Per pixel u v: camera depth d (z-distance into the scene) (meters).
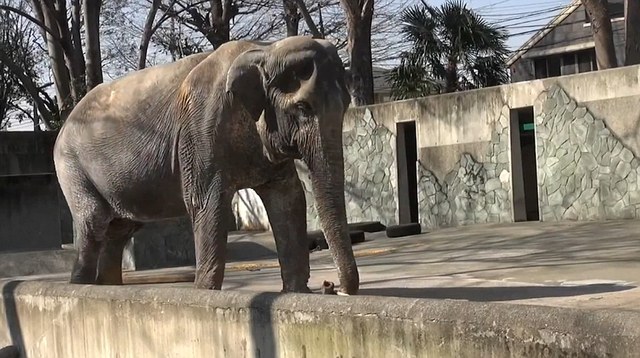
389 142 17.67
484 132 16.19
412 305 3.84
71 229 16.83
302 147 5.77
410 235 15.29
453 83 23.02
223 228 6.16
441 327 3.67
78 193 7.25
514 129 15.84
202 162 6.14
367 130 18.08
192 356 5.08
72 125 7.21
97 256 7.42
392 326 3.88
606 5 16.38
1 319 7.07
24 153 15.84
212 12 23.08
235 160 6.14
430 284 7.40
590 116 14.64
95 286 6.01
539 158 15.40
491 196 16.11
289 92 5.79
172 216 6.81
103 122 6.90
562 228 13.44
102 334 5.80
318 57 5.76
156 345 5.34
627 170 14.19
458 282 7.41
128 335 5.57
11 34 30.08
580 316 3.20
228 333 4.83
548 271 7.78
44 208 16.36
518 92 15.65
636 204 14.09
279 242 6.55
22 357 6.75
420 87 22.31
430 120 17.00
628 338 3.00
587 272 7.48
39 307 6.50
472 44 22.58
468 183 16.44
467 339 3.56
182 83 6.40
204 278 6.14
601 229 12.60
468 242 12.54
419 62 22.72
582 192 14.80
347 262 5.64
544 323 3.29
